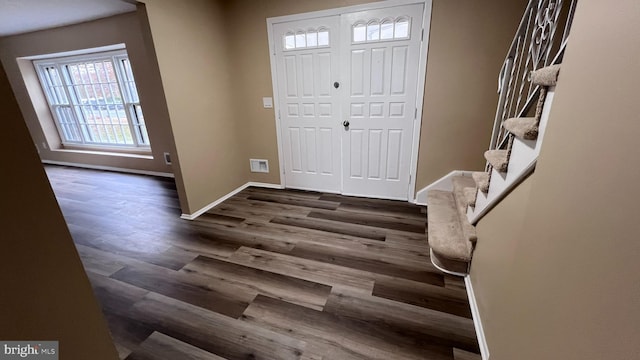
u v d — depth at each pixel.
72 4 2.94
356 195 3.38
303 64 3.08
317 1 2.80
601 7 0.66
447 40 2.51
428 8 2.48
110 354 0.82
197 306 1.71
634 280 0.50
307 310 1.65
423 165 2.97
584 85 0.71
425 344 1.41
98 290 1.87
